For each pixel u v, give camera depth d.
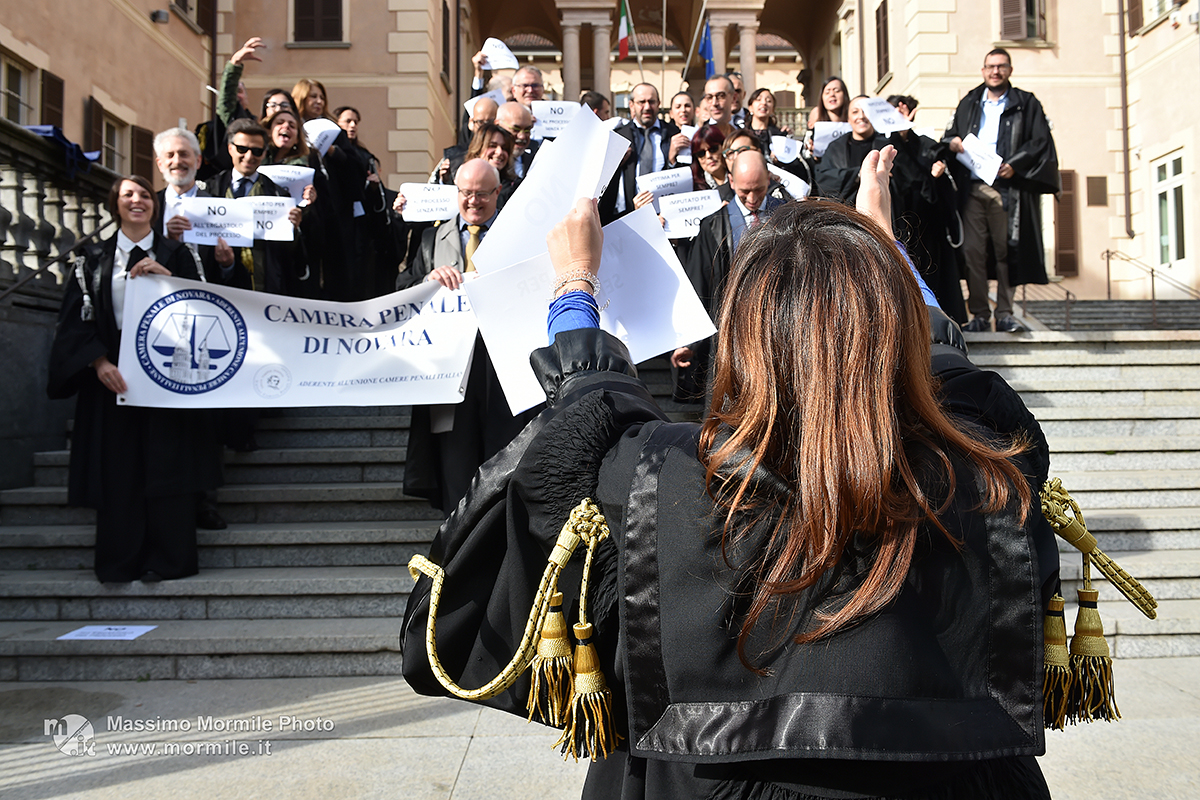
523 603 1.10
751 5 21.48
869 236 0.95
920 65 16.34
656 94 6.86
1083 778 2.90
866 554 0.85
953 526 0.86
